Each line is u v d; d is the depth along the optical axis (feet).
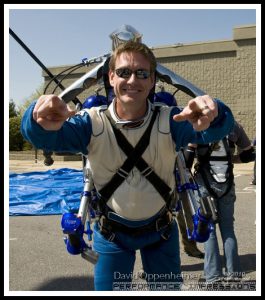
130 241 7.99
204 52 73.46
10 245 18.24
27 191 31.63
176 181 9.21
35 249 17.65
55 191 31.07
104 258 8.10
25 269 15.19
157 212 7.93
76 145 7.45
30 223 22.65
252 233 19.42
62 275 14.57
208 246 12.86
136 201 7.65
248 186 35.68
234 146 13.61
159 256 8.23
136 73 7.34
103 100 10.44
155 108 7.77
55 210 25.75
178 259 8.45
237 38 71.05
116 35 10.53
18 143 84.38
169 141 7.58
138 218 7.82
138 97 7.38
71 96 10.29
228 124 6.91
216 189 12.88
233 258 12.84
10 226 21.89
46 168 54.60
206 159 12.92
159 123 7.57
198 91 10.12
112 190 7.72
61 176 41.42
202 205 8.41
